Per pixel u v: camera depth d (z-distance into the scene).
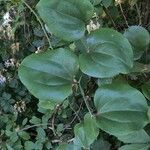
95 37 0.27
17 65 0.52
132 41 0.30
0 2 0.52
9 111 0.51
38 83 0.26
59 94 0.25
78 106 0.42
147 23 0.41
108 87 0.26
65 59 0.26
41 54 0.26
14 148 0.46
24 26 0.50
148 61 0.31
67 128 0.44
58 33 0.26
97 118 0.26
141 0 0.41
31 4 0.46
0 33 0.52
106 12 0.39
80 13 0.27
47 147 0.44
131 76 0.32
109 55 0.25
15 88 0.52
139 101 0.25
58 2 0.26
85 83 0.32
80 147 0.31
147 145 0.29
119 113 0.25
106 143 0.35
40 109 0.43
